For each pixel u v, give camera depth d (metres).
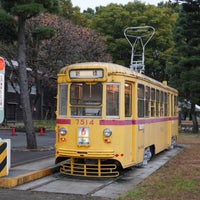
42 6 16.97
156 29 47.06
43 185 10.95
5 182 10.53
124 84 12.23
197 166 14.39
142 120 13.79
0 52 25.50
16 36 18.11
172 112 20.77
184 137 30.08
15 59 26.27
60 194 9.88
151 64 46.50
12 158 15.31
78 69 12.11
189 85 32.84
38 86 31.16
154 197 9.21
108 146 11.80
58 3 18.33
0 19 17.19
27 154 16.70
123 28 46.66
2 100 11.37
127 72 12.52
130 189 10.34
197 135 32.62
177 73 35.22
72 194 9.91
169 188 10.20
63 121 12.29
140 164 14.12
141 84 13.77
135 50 45.69
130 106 12.74
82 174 12.32
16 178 10.79
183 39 34.69
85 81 12.05
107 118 11.86
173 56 35.34
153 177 11.93
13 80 32.34
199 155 18.12
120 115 11.98
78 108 12.12
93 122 11.88
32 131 18.31
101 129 11.82
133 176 12.49
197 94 33.72
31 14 17.38
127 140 12.30
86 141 11.88
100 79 11.88
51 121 42.81
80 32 33.56
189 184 10.70
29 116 18.27
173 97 21.08
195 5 25.03
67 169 12.60
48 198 9.41
